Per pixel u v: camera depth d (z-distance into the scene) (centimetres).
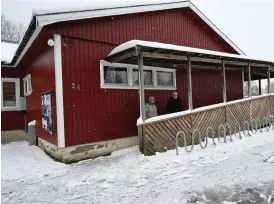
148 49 625
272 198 386
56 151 661
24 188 464
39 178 518
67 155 630
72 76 652
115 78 759
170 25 945
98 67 708
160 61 799
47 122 723
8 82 1112
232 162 579
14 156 734
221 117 870
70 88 646
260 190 417
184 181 470
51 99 671
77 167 589
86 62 682
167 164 579
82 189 450
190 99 762
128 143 767
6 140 1081
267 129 966
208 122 821
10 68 1114
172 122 714
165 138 693
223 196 398
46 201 406
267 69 1171
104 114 712
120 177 504
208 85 1109
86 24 686
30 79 1008
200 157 627
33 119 962
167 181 473
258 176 482
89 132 676
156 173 521
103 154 703
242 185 441
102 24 725
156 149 670
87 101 677
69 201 403
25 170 576
